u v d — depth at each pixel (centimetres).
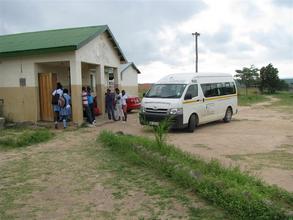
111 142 1148
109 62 2161
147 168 860
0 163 973
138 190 702
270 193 606
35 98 1828
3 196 693
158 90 1605
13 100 1870
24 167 919
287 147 1167
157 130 1012
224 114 1869
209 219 548
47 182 780
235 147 1168
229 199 580
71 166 912
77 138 1362
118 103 1961
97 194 690
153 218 562
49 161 977
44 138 1330
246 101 4197
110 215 583
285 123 1875
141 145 1004
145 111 1545
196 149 1130
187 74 1664
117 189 714
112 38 2133
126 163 921
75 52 1723
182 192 677
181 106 1493
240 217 541
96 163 934
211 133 1511
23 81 1842
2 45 1948
